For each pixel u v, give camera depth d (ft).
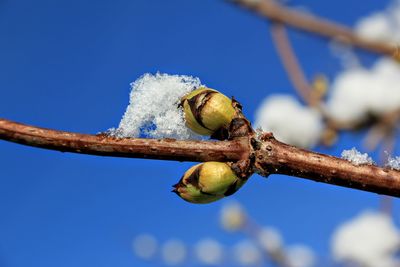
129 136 0.57
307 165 0.56
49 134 0.54
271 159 0.56
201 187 0.57
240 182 0.57
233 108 0.58
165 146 0.56
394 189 0.55
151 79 0.59
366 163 0.56
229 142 0.57
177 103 0.59
